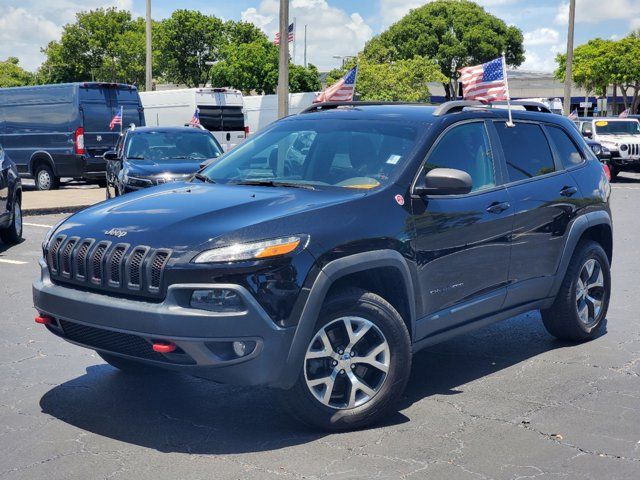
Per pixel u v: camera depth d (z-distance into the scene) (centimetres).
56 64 5575
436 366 566
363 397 439
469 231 496
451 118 518
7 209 1080
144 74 5497
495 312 536
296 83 5675
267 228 408
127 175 1307
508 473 384
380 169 480
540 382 528
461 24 6162
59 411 469
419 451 410
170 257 397
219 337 387
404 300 461
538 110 631
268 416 459
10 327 670
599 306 632
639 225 1376
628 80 5356
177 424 447
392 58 6078
